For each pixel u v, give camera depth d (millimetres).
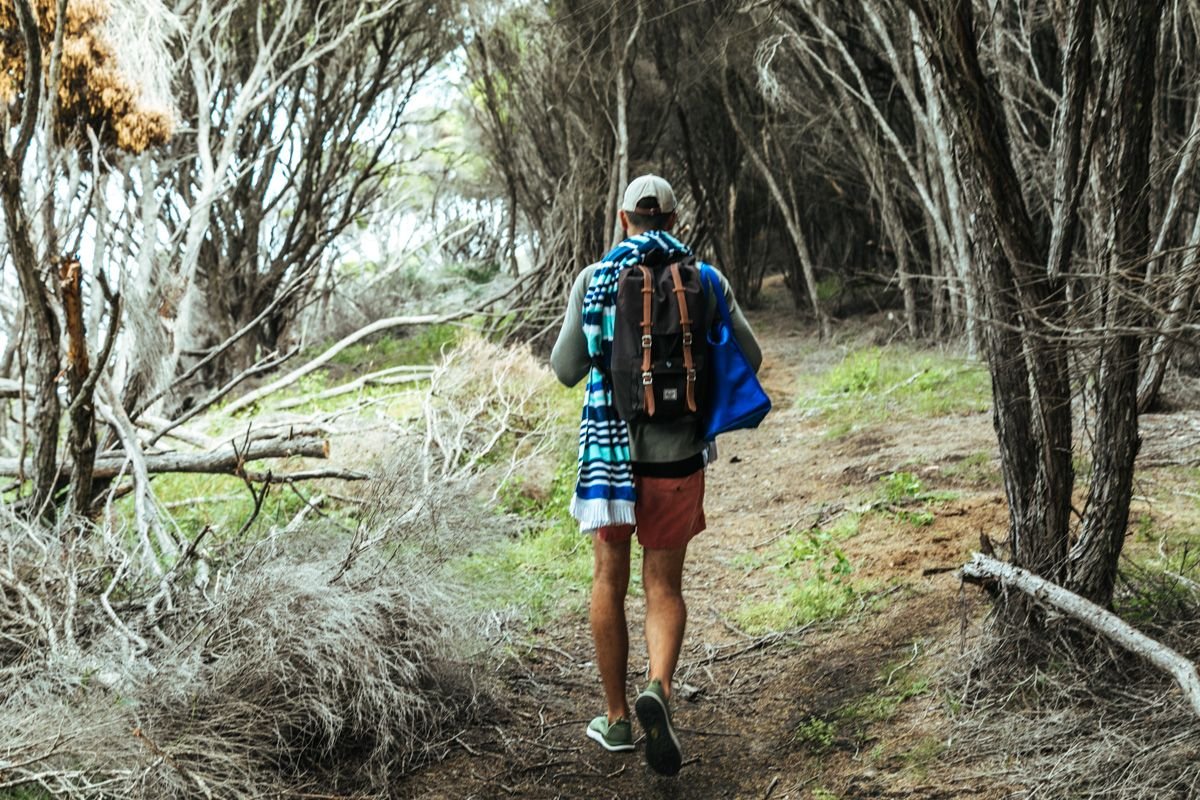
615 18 5305
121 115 7227
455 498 4418
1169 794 2697
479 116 15164
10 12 6559
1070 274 3023
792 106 13195
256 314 12289
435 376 7184
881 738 3371
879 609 4344
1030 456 3494
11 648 3598
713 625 4543
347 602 3520
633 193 3461
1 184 4004
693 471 3307
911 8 3158
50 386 4320
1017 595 3471
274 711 3359
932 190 11125
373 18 10945
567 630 4578
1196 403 6496
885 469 6586
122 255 6758
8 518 3980
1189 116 6770
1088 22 3191
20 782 2781
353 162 14414
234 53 11523
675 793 3295
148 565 4012
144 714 3125
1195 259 2822
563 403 8156
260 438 5797
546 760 3516
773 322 16781
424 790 3350
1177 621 3467
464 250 19594
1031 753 3082
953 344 11047
